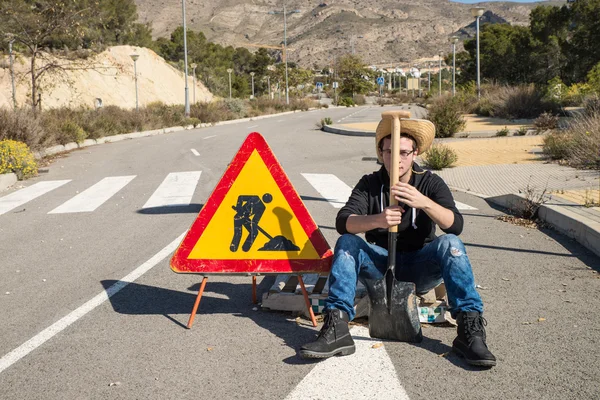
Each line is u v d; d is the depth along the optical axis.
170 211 9.08
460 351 3.64
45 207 9.80
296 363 3.68
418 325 3.91
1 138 16.58
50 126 19.94
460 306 3.70
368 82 99.00
